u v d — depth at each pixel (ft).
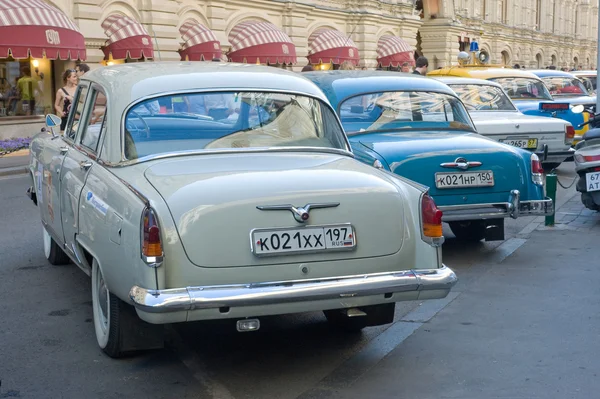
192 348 17.72
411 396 15.01
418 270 15.62
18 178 50.31
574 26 253.44
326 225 14.98
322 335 18.65
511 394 15.01
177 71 18.48
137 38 76.33
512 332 18.66
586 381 15.56
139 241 14.08
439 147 25.02
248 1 97.40
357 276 15.08
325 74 30.50
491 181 25.13
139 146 16.87
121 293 14.94
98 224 15.88
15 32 60.64
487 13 183.83
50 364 16.69
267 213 14.64
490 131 39.88
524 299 21.47
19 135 69.97
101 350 17.51
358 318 18.24
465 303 21.21
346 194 15.29
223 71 18.76
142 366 16.58
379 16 124.36
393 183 16.20
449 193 24.77
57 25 63.72
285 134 17.90
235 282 14.40
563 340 18.01
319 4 113.50
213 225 14.32
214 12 91.86
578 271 24.56
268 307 14.37
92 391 15.26
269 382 15.76
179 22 87.56
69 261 25.58
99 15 75.36
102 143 17.54
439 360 16.92
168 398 14.96
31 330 18.97
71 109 21.50
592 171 31.76
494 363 16.66
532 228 32.22
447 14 155.33
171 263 14.10
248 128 17.66
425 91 29.09
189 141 17.10
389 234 15.49
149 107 17.34
